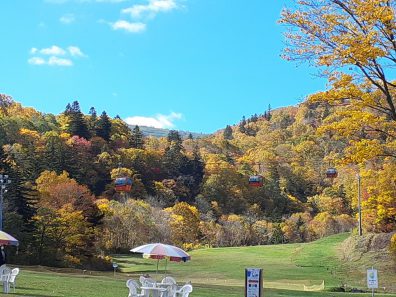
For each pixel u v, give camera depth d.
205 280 52.34
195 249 94.69
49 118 140.12
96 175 105.44
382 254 54.22
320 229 110.62
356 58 15.32
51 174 78.56
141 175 119.50
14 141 105.12
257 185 52.91
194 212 108.75
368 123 15.73
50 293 18.69
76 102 151.00
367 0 15.15
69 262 55.62
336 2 15.85
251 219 115.56
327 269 57.69
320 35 16.11
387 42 15.57
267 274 57.25
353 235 63.84
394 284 45.97
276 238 112.75
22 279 24.69
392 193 19.25
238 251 86.06
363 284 47.06
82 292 19.94
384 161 19.27
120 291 21.50
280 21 16.56
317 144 85.19
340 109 16.67
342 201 114.56
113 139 130.00
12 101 147.62
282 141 114.44
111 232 81.62
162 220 95.12
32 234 55.41
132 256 79.06
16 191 58.12
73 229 58.56
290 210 120.50
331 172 46.91
